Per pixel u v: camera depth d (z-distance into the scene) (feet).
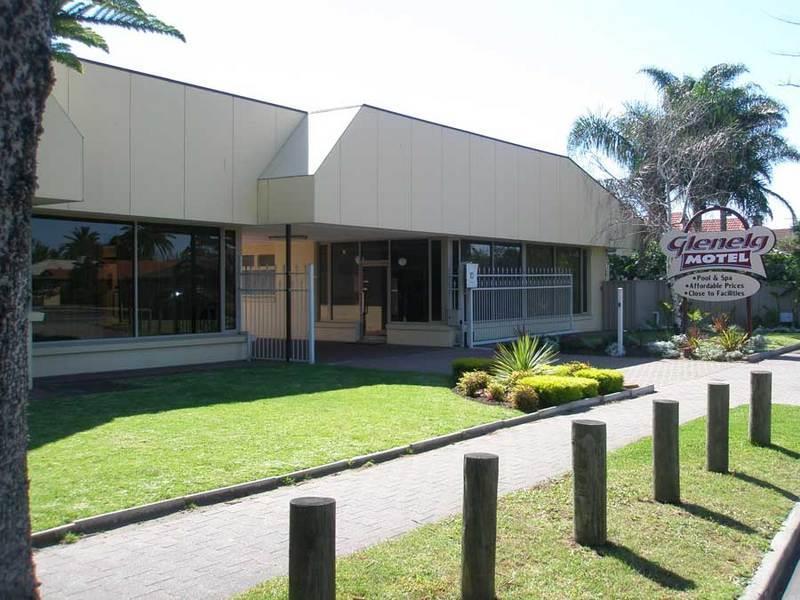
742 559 16.87
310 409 34.35
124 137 44.65
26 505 9.14
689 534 18.35
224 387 40.65
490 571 14.07
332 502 11.51
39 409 33.12
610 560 16.47
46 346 43.52
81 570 16.10
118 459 24.31
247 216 52.08
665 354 64.23
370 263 73.05
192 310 52.16
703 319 82.53
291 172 51.24
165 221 49.47
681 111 87.15
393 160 57.21
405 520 19.76
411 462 26.50
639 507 20.38
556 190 79.92
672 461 20.85
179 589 15.11
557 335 77.30
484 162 67.97
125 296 48.14
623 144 89.30
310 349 53.52
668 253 65.77
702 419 34.73
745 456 26.78
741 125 92.89
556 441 30.27
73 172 36.52
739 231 62.44
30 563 9.19
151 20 30.25
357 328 73.41
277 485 23.02
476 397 39.29
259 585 14.98
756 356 61.16
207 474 22.93
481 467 14.07
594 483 17.35
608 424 34.01
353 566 15.81
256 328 76.69
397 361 55.88
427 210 60.85
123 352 47.57
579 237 84.48
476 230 66.80
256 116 52.70
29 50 8.77
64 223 45.06
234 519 19.75
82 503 19.77
